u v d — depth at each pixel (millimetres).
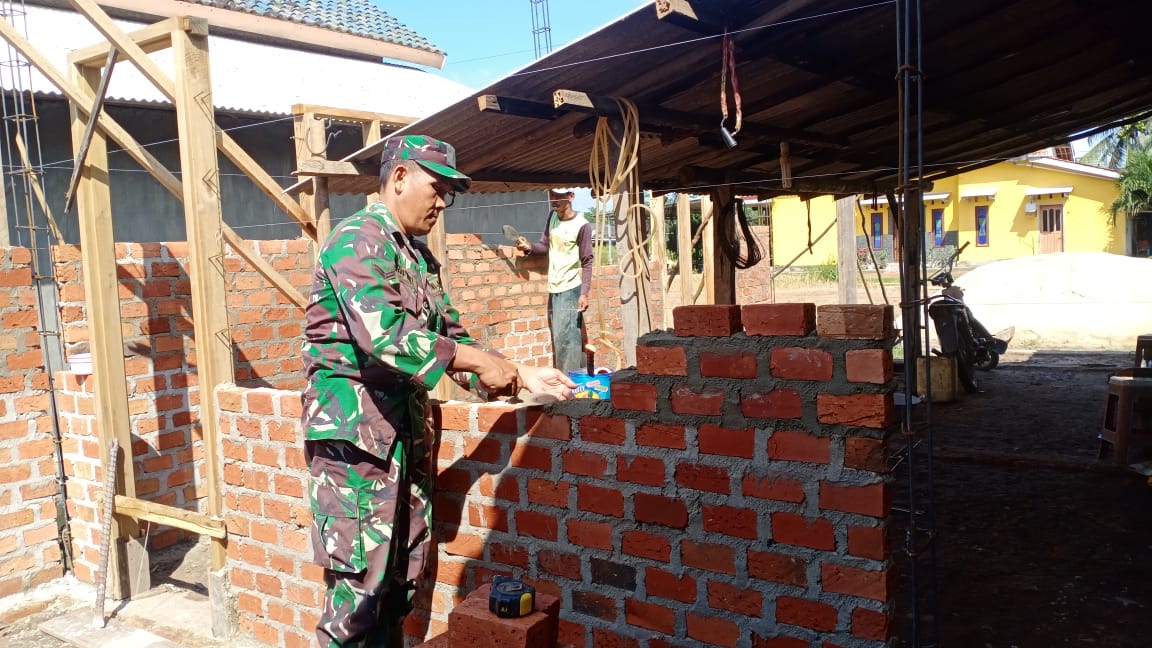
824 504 2256
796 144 5379
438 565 3107
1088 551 3994
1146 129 25328
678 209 9367
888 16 3268
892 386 2189
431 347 2369
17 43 4738
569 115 4020
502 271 7934
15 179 7355
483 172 5445
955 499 4887
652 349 2527
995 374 9531
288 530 3549
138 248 5199
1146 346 7430
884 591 2180
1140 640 3115
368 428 2496
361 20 12273
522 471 2854
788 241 27453
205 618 4336
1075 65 4348
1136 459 5477
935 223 28016
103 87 4348
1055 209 26531
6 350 4816
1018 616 3359
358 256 2387
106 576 4465
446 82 12273
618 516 2641
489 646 2273
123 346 4863
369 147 4734
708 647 2482
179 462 5441
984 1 3240
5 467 4797
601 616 2705
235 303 5715
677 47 3270
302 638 3561
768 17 2971
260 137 9438
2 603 4762
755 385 2350
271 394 3541
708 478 2449
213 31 10273
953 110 4852
